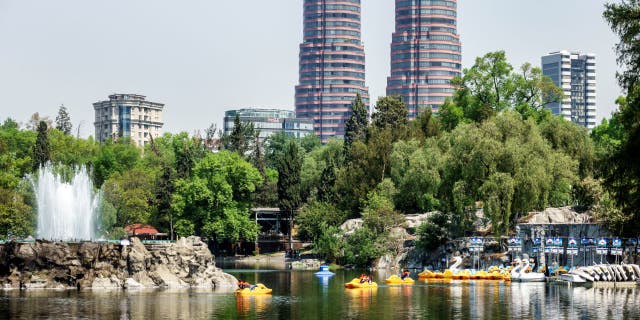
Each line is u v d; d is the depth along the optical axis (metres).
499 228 176.12
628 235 152.75
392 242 199.62
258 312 113.81
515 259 169.88
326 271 179.25
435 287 147.50
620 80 98.75
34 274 142.50
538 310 114.19
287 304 122.50
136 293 136.62
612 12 97.81
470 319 107.00
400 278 158.38
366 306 119.81
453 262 179.62
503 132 189.88
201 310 115.56
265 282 161.62
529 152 181.25
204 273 152.38
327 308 117.75
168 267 150.25
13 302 122.94
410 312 113.31
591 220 174.88
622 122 100.81
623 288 141.50
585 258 164.12
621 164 98.06
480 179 180.38
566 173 185.25
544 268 162.75
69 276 143.12
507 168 178.25
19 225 188.12
